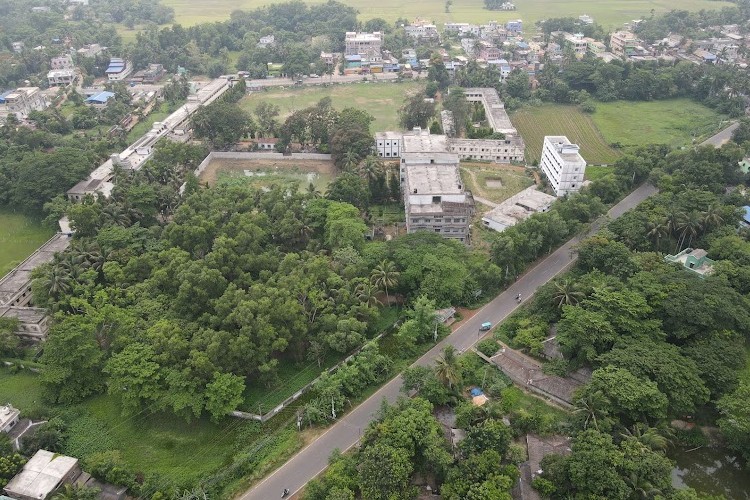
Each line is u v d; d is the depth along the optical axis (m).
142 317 136.00
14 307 147.25
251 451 113.00
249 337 124.44
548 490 98.50
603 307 131.25
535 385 124.12
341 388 124.38
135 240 163.12
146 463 111.81
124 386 117.50
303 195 185.12
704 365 117.81
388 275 148.25
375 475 96.75
